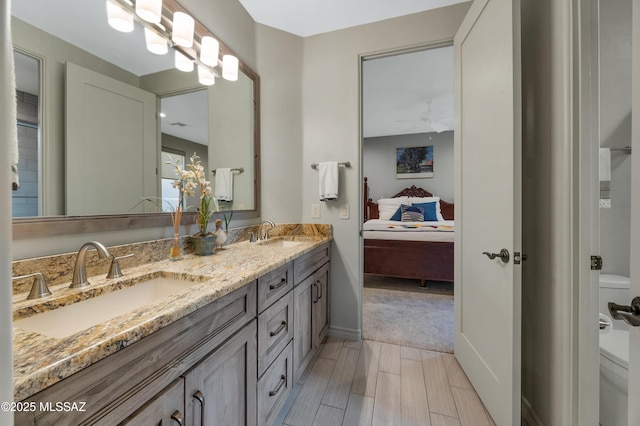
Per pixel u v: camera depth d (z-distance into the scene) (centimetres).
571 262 100
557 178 107
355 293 212
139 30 123
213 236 144
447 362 182
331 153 218
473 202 154
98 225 104
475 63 150
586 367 98
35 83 89
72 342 52
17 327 64
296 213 223
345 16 202
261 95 211
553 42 109
